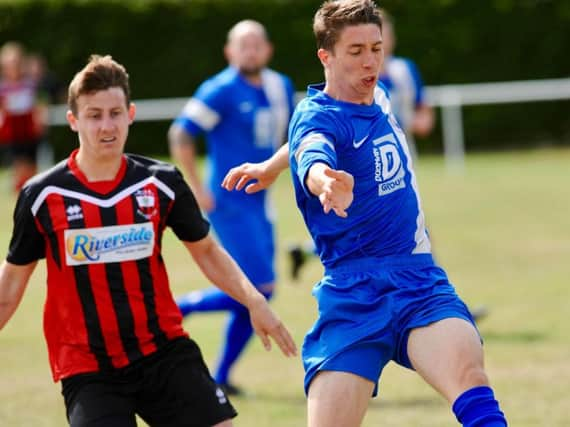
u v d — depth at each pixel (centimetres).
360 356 1088
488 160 5253
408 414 1608
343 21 1098
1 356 2059
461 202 3947
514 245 3073
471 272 2716
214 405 1128
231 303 1772
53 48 5634
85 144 1138
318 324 1127
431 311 1088
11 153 4509
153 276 1147
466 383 1039
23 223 1140
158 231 1155
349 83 1111
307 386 1119
